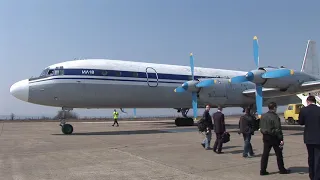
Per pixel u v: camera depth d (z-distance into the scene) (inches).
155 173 280.4
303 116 235.9
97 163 328.5
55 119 1779.0
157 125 1093.1
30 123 1349.7
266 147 272.1
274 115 273.0
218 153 392.2
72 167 307.7
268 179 255.9
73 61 714.8
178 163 327.9
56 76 677.9
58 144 493.7
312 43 778.8
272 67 623.8
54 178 262.4
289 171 277.3
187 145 475.5
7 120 1722.4
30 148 447.5
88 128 921.5
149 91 790.5
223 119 395.2
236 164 321.7
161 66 845.8
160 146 463.5
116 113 1073.5
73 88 684.1
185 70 882.1
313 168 232.7
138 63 807.7
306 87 621.9
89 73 704.4
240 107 809.5
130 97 764.0
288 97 850.8
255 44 622.8
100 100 724.7
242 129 366.3
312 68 774.5
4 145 484.7
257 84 608.4
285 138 561.9
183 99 850.1
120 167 307.1
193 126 1004.6
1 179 258.1
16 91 669.3
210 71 939.3
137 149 431.8
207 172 284.0
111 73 733.9
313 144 228.5
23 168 303.7
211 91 711.1
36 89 666.8
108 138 586.2
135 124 1178.0
